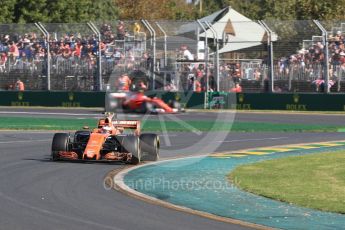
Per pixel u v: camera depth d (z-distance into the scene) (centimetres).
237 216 3903
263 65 12888
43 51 13488
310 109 12412
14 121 10462
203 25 13262
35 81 13550
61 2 19925
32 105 13450
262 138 8606
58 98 13350
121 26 13188
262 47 13238
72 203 4147
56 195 4419
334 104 12262
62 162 6034
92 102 13125
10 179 5066
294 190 4844
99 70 13062
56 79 13488
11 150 6956
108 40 13188
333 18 19300
